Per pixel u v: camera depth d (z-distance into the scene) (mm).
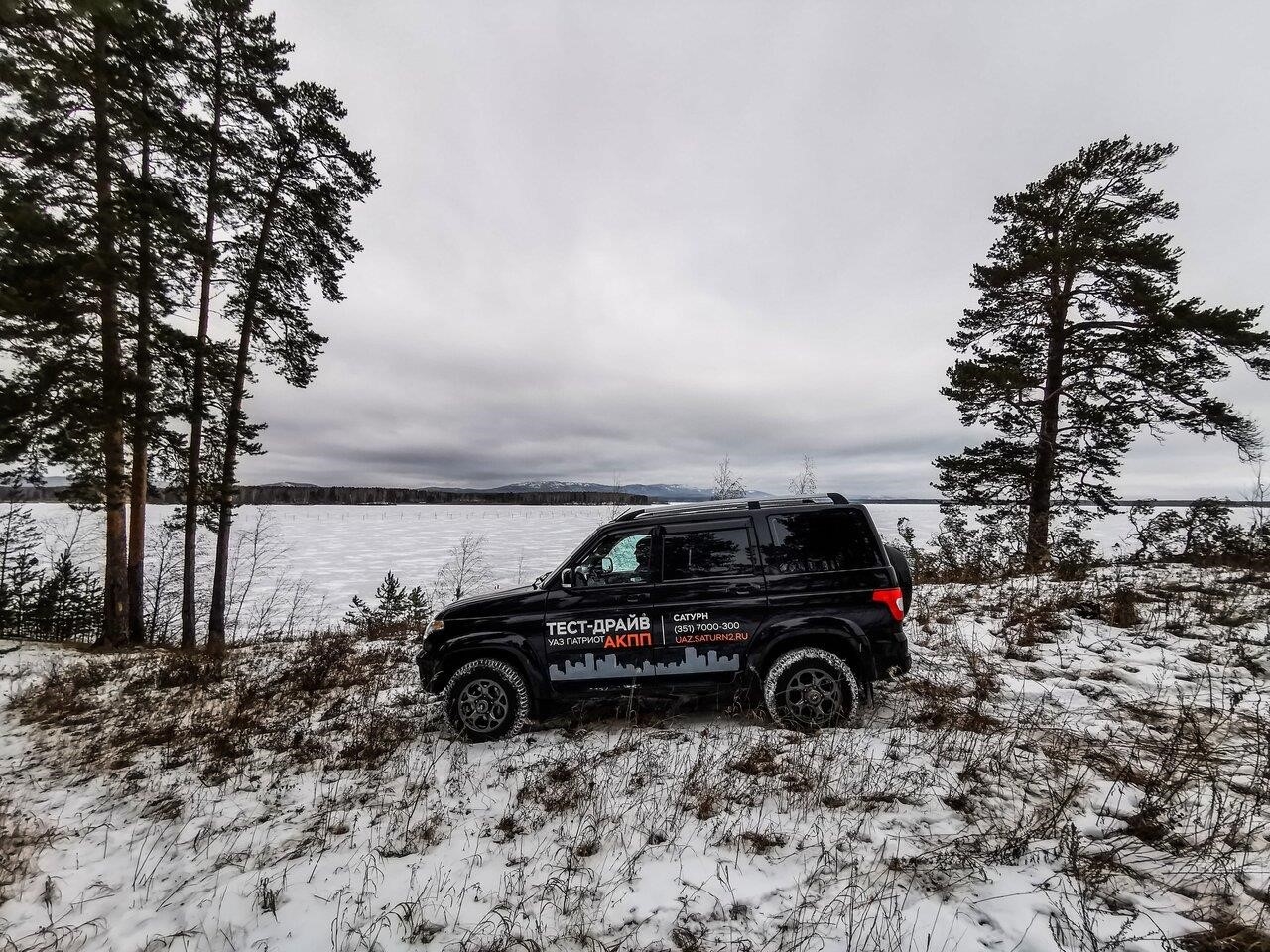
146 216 11203
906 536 15055
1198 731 3898
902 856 3045
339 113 13703
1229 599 7617
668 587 5258
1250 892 2584
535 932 2711
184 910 3119
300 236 14125
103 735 6316
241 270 13742
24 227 9281
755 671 5020
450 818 3895
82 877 3562
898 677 5973
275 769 5027
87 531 23281
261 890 3164
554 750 4863
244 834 3936
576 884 3045
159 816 4293
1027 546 13109
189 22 11977
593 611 5309
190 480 13055
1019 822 3221
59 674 9453
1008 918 2525
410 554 34156
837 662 4863
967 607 8891
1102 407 14562
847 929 2541
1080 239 14352
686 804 3770
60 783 5117
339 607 19781
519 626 5387
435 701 6586
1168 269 13484
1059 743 4223
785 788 3891
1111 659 5961
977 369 14820
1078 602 8102
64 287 10594
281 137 13297
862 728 4816
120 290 11719
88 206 10938
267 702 6992
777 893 2855
